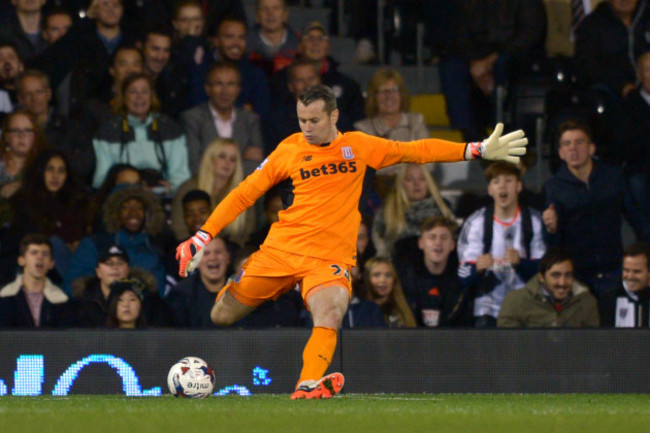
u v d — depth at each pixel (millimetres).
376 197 32812
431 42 42312
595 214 31031
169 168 33281
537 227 29422
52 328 23578
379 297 26828
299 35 41500
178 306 27219
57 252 29547
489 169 29359
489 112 37812
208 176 31141
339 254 17719
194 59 36281
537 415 14219
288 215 17891
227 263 27500
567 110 34906
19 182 31391
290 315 26906
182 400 17891
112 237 29000
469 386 23672
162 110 35312
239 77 34031
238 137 34281
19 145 31641
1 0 37062
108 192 31094
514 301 26406
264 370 23625
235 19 36156
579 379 23656
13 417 13711
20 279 27031
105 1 35562
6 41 36062
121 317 25516
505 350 23719
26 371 23469
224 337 23641
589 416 14148
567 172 31172
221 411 14289
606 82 37469
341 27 44469
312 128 17344
